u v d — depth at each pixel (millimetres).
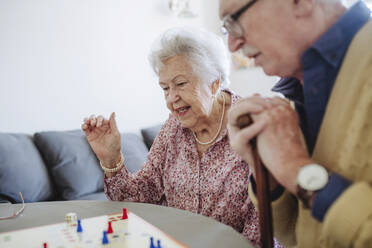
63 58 2570
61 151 2166
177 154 1163
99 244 613
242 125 606
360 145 507
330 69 582
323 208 487
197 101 1055
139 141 2701
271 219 615
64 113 2582
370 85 501
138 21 3025
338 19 572
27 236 676
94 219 774
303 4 560
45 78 2480
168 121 1251
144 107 3084
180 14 3213
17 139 2070
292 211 746
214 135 1101
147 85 3098
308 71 593
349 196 457
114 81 2873
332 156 565
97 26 2760
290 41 588
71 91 2617
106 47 2816
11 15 2311
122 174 1081
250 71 3590
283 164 542
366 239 432
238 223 1004
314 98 606
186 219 761
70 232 690
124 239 635
